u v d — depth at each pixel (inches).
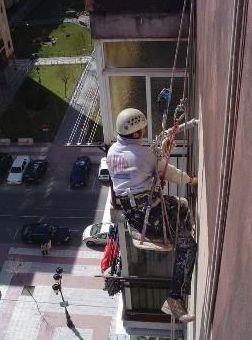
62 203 1206.3
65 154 1365.7
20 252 1077.1
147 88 331.6
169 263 403.9
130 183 215.0
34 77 1732.3
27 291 991.6
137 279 416.5
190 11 278.4
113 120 344.5
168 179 226.4
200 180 256.7
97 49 315.3
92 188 1243.8
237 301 114.1
